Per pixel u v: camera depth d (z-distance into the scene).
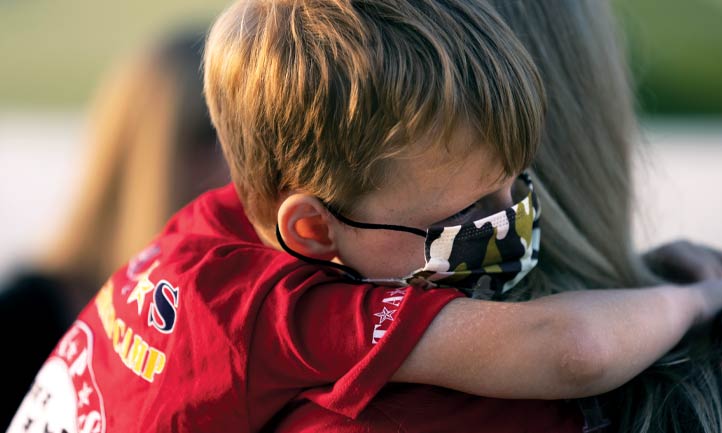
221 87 1.75
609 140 1.90
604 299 1.57
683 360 1.65
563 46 1.82
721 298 1.79
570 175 1.84
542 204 1.80
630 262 1.92
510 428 1.54
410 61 1.53
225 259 1.67
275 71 1.61
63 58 13.42
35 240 6.35
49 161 8.74
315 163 1.62
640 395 1.59
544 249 1.82
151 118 3.27
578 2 1.87
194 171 3.28
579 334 1.47
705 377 1.61
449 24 1.56
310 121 1.58
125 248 3.24
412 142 1.54
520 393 1.48
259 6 1.73
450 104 1.51
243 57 1.68
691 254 2.08
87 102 11.32
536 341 1.47
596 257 1.83
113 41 14.04
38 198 7.57
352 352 1.49
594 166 1.86
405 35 1.55
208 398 1.54
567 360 1.45
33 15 15.95
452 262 1.64
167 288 1.66
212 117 1.86
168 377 1.58
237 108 1.71
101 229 3.25
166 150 3.25
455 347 1.48
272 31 1.64
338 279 1.68
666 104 10.70
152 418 1.57
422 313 1.51
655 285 1.94
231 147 1.79
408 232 1.64
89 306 1.97
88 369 1.77
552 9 1.82
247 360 1.53
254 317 1.55
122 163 3.28
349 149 1.57
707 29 12.76
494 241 1.65
